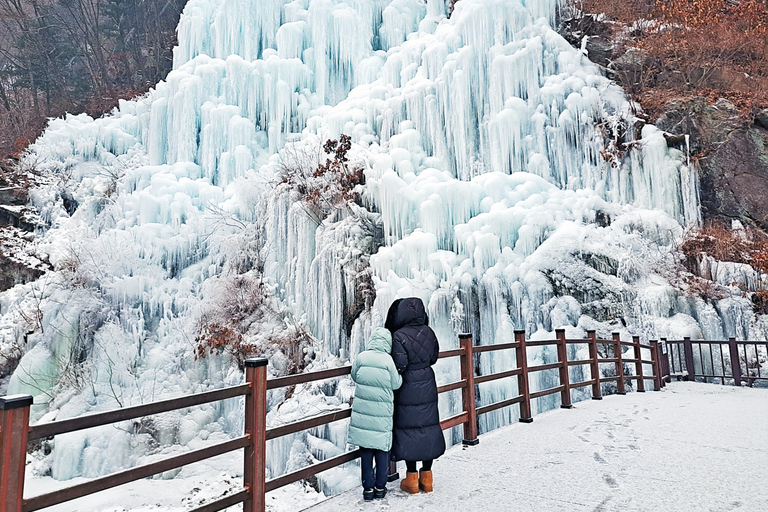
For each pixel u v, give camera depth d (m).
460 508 3.80
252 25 23.75
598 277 13.03
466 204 14.29
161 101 22.09
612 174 16.39
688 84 19.03
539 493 4.11
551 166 16.94
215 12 24.69
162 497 11.23
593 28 21.64
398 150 15.84
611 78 19.23
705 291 13.41
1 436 2.23
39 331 15.33
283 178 16.56
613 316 12.58
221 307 15.99
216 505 3.15
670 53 20.00
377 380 3.94
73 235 18.38
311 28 23.33
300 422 3.84
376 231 14.92
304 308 14.98
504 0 17.98
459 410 11.98
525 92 17.53
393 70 19.78
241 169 20.33
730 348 11.88
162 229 17.55
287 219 15.88
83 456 12.54
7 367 15.24
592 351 9.38
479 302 12.77
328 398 12.67
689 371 12.48
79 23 35.84
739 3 21.59
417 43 19.61
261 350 14.88
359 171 16.00
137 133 24.23
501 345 6.64
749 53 19.70
